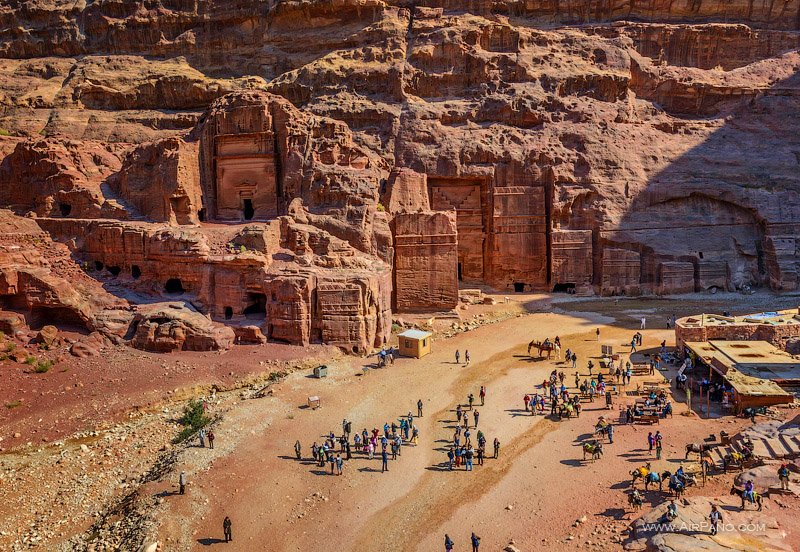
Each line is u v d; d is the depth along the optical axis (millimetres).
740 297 57312
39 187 57219
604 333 46812
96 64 76938
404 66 66750
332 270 45031
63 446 32438
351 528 24312
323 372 38812
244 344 43031
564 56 68312
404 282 51812
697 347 38438
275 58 75000
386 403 34875
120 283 48281
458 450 28375
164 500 26359
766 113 67125
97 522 26391
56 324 44469
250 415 33531
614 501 24234
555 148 61938
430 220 51531
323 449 28844
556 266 59500
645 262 59406
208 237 47062
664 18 72500
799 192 61938
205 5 77062
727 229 61312
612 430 29594
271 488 26953
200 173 55250
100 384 37844
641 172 61969
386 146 63031
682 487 23688
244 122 55250
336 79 68250
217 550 23453
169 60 77688
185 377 38719
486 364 40844
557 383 36750
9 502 27844
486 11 72375
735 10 71812
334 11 73125
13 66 79062
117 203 54375
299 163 53594
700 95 68562
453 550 22703
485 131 63312
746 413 30422
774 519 21312
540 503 24875
